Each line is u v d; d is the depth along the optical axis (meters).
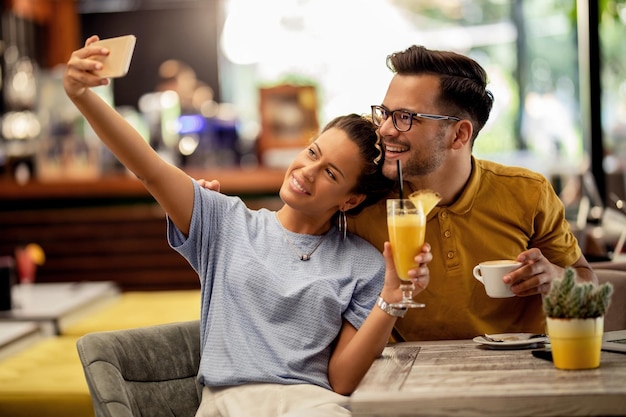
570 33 9.56
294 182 2.40
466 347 2.23
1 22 8.68
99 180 7.22
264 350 2.26
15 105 8.49
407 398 1.69
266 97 7.71
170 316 4.88
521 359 2.01
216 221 2.40
